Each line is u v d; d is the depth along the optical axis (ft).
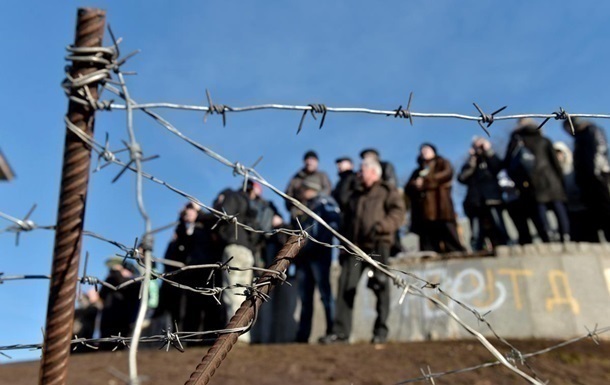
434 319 23.52
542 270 23.36
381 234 20.12
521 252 23.81
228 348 5.27
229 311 19.72
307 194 22.88
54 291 4.63
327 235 21.95
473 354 19.25
